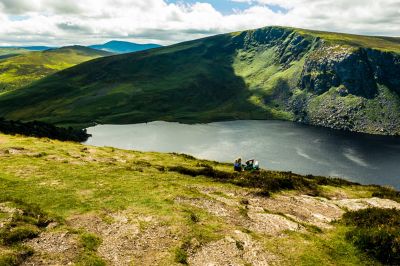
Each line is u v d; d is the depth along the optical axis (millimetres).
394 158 158875
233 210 26719
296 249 21031
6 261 16438
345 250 21594
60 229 20547
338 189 40656
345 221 26672
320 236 23609
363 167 139500
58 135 156000
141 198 26766
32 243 18750
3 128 106750
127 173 34344
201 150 159625
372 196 38812
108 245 19625
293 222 25562
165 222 22562
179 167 39500
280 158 148875
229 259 19375
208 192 30984
